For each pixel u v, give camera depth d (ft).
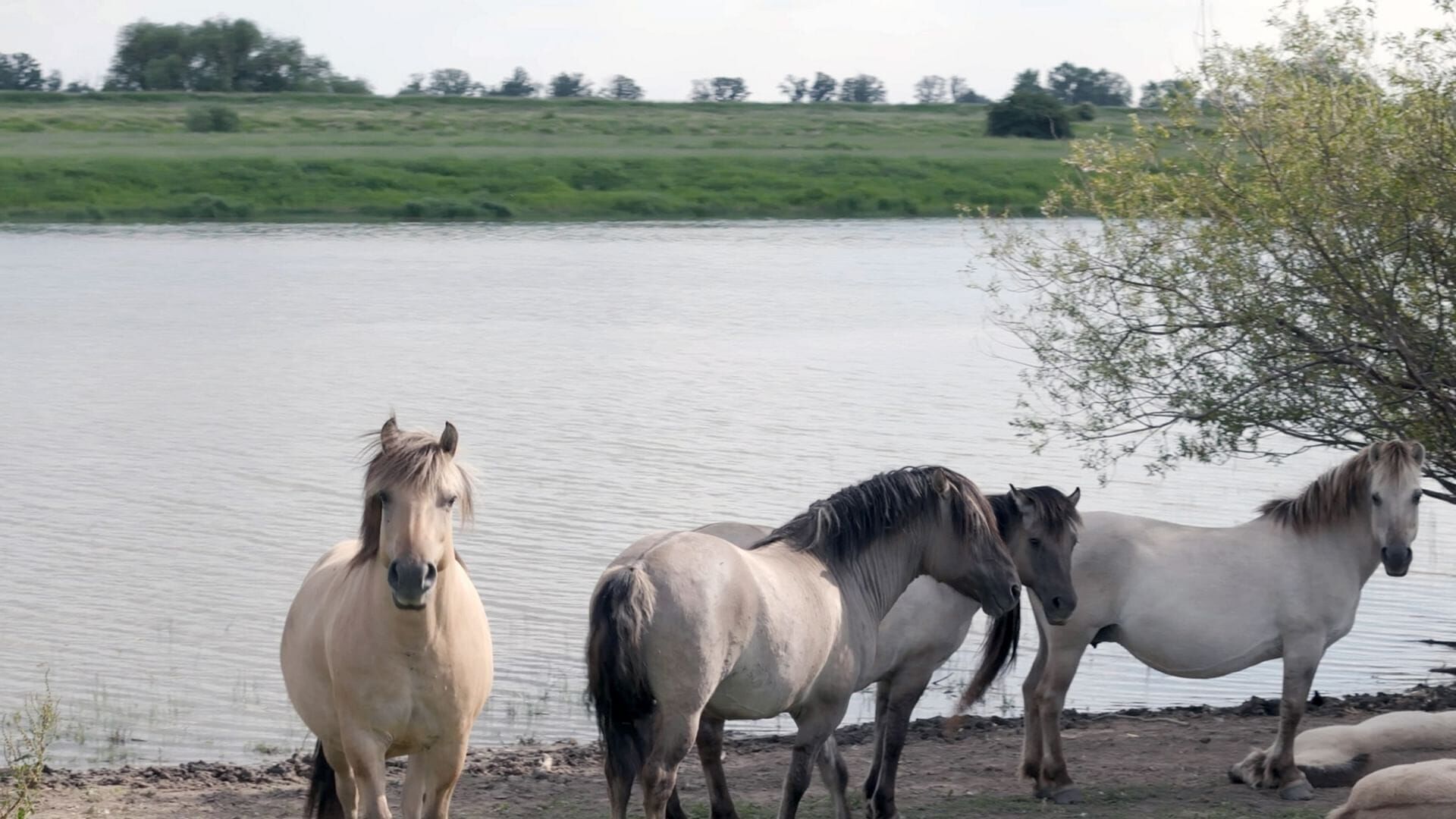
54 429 76.13
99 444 72.74
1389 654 45.37
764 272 157.69
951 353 104.83
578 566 52.42
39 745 28.91
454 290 141.18
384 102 404.77
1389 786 23.66
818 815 29.50
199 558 53.57
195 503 61.46
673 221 222.89
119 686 40.40
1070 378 44.73
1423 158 38.29
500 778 32.07
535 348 105.91
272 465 68.44
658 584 22.54
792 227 213.46
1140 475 68.23
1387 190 38.37
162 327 114.42
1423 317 39.60
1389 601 51.26
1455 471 39.91
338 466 68.54
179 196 217.77
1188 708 39.58
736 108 419.74
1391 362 40.22
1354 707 38.86
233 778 31.99
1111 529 30.40
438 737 21.70
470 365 98.37
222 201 216.54
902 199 233.14
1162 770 32.55
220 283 143.95
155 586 50.01
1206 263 40.86
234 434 75.41
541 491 63.31
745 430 77.20
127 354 101.04
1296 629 30.09
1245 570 30.17
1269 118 40.42
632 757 22.53
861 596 26.23
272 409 82.33
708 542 23.58
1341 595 30.14
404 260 167.53
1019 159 254.06
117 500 61.67
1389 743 31.32
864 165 250.57
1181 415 42.09
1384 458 29.37
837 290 142.00
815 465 68.74
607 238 195.21
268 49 498.28
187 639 44.65
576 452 71.41
